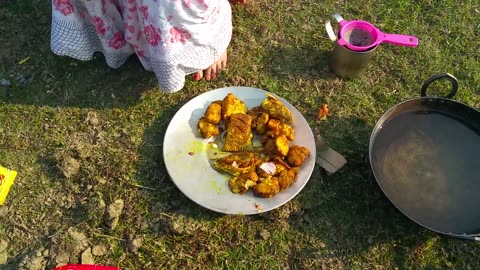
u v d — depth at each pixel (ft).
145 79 6.39
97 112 6.12
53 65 6.44
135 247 5.20
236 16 7.04
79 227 5.31
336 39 6.21
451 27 7.19
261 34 6.92
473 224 5.21
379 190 5.30
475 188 5.45
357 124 6.20
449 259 5.36
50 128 5.97
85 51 5.86
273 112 5.62
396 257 5.33
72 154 5.74
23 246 5.23
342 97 6.40
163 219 5.35
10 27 6.73
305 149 5.49
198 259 5.21
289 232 5.40
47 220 5.36
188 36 5.11
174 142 5.65
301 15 7.15
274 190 5.23
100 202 5.40
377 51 6.84
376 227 5.47
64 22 5.45
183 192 5.31
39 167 5.69
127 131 5.97
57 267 4.94
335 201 5.59
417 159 5.58
